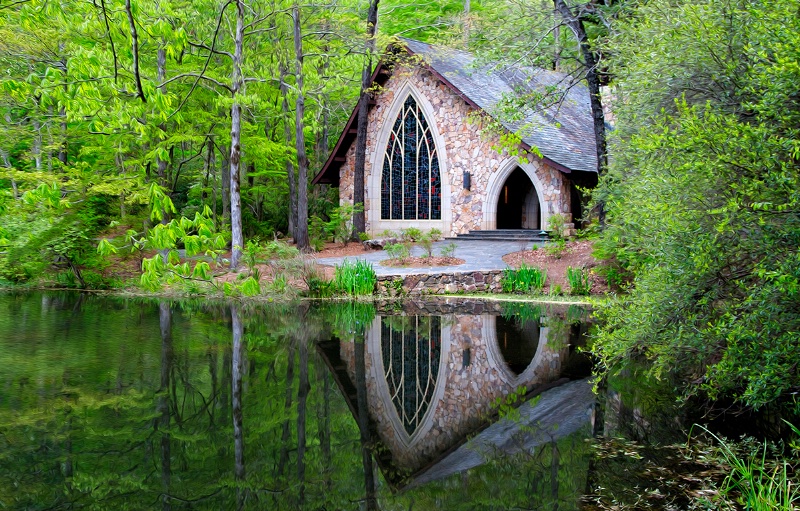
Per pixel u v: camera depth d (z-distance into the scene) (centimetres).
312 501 419
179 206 2797
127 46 1395
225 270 1681
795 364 466
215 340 955
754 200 461
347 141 2561
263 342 945
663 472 449
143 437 536
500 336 1002
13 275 1689
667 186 509
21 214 1445
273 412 614
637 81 672
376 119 2527
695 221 489
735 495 407
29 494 418
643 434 532
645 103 675
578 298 1390
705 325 546
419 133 2445
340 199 2631
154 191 423
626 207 723
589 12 1484
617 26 1223
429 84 2378
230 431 557
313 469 477
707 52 550
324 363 820
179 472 463
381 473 470
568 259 1627
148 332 1020
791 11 464
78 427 556
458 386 718
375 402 655
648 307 549
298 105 2031
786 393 537
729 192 475
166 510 397
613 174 1024
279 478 458
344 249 2181
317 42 2188
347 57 1889
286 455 504
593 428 556
